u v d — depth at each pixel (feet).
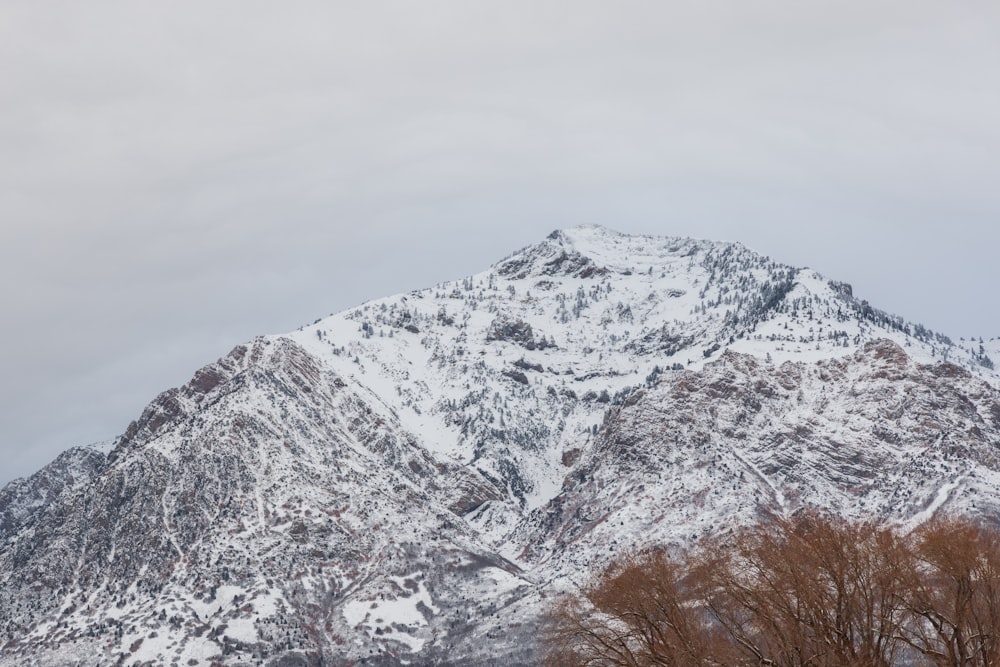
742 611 408.26
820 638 386.73
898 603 385.91
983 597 378.94
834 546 392.88
